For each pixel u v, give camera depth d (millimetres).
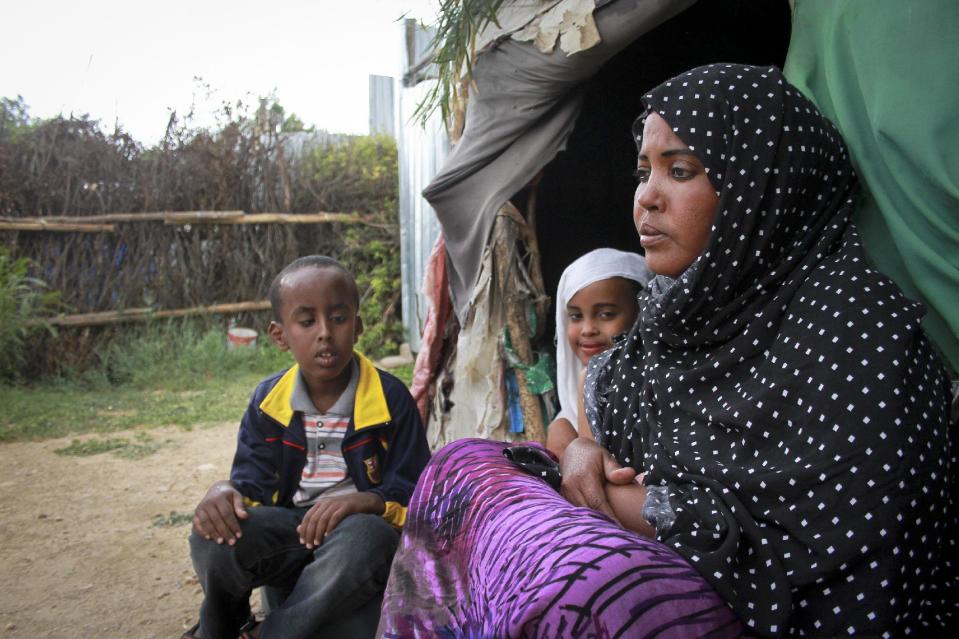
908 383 1181
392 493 2275
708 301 1418
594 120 4098
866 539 1107
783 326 1327
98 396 7562
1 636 2994
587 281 2461
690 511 1247
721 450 1321
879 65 1576
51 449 5758
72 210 8344
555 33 2836
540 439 3277
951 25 1504
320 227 9555
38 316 8133
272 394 2367
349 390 2359
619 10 2646
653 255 1503
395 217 9750
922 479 1136
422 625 1543
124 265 8586
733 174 1381
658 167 1482
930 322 1539
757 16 4070
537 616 1095
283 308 2291
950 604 1300
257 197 9258
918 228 1515
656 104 1475
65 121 8320
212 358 8516
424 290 3900
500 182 3256
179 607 3213
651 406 1520
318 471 2344
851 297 1256
